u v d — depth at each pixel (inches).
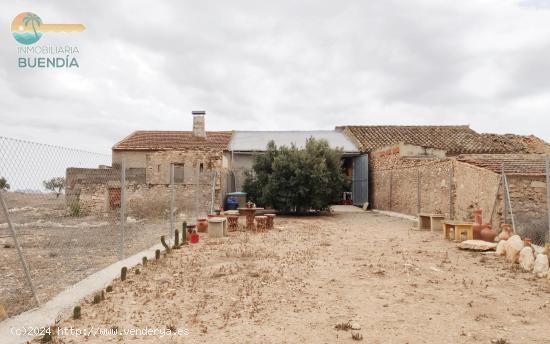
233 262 363.6
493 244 424.5
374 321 217.8
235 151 1047.0
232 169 1035.3
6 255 398.0
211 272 324.8
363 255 400.8
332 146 1104.2
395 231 601.3
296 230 603.5
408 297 260.8
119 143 1106.1
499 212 509.4
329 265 352.8
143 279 300.2
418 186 787.4
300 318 222.1
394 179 917.2
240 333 200.8
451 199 655.8
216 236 523.8
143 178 951.0
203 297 259.6
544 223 452.1
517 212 498.6
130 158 1063.0
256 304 245.0
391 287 284.2
